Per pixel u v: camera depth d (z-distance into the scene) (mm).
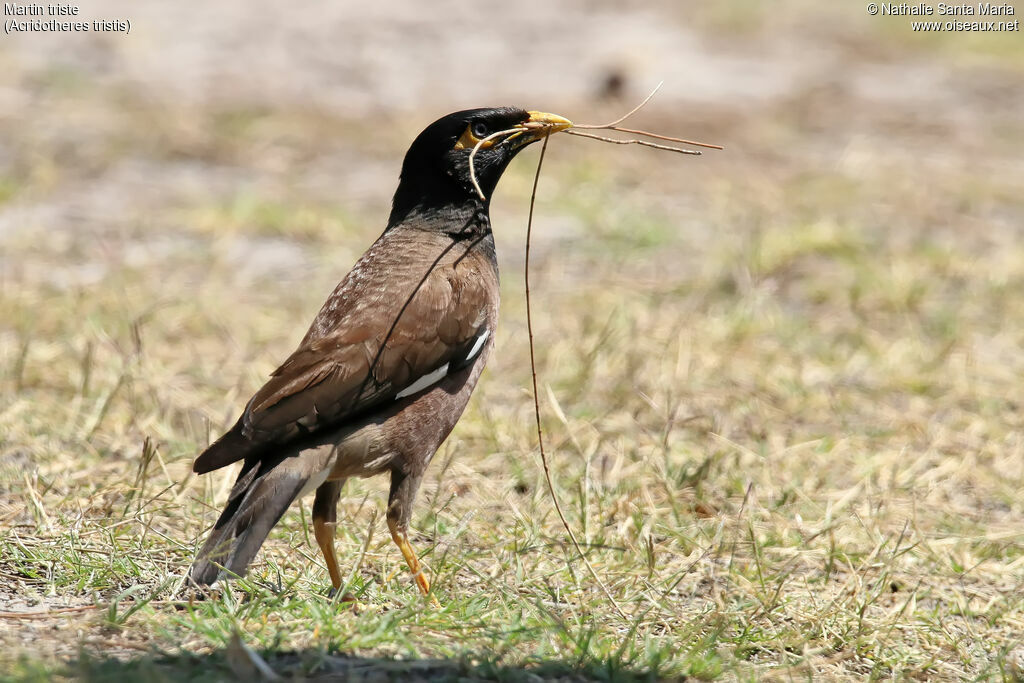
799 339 14242
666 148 8805
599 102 24953
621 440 11164
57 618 7152
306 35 29609
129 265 15438
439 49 29188
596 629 7473
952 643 7938
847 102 26875
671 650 7211
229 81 25219
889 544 9570
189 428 10930
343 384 7547
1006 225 19172
